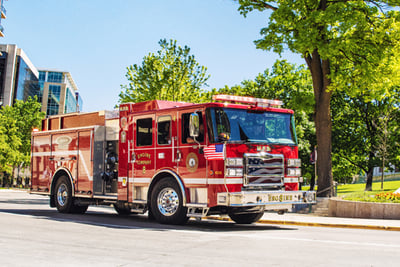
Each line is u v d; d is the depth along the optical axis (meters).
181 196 10.59
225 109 10.22
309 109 20.45
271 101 11.06
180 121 10.78
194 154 10.36
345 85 19.28
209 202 9.91
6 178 58.59
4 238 8.30
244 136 10.27
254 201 9.78
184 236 8.76
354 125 40.97
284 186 10.75
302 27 17.83
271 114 10.98
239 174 9.93
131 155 12.01
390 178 59.81
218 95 10.27
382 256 6.61
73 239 8.25
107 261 6.09
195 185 10.28
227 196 9.55
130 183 11.97
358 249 7.29
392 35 18.23
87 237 8.53
